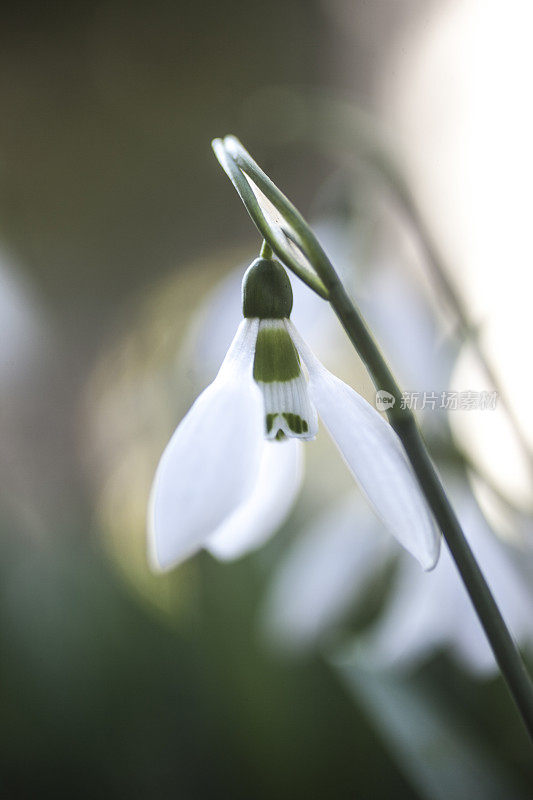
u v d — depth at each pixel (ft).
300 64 1.87
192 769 0.85
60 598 0.93
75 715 0.88
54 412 1.68
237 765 0.85
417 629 0.80
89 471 1.56
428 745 0.76
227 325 0.86
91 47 2.25
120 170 2.20
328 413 0.57
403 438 0.55
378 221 0.81
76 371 1.75
